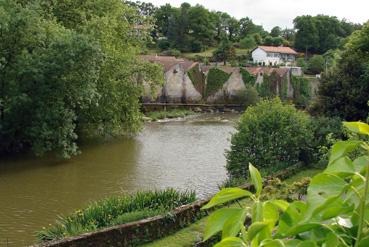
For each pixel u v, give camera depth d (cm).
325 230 135
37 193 1611
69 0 2567
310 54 9625
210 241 1010
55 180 1792
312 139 1866
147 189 1695
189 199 1242
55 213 1402
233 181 1515
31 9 2095
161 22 10156
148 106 4547
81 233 999
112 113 2567
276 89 5750
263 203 145
